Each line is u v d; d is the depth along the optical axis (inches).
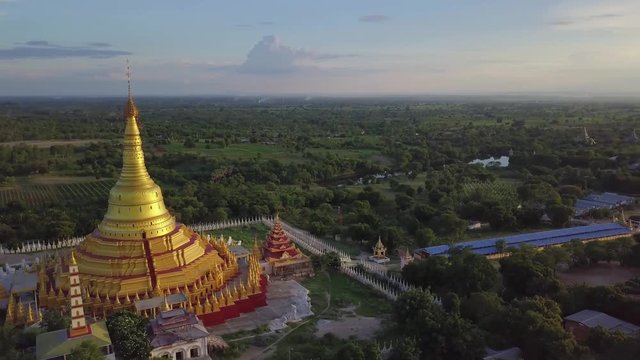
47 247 4722.0
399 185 7421.3
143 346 2493.8
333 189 7012.8
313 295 3651.6
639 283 3196.4
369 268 4188.0
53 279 3383.4
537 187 6378.0
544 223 5516.7
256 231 5359.3
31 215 5334.6
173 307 2965.1
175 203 5767.7
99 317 2947.8
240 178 7731.3
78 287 2444.6
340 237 5128.0
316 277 4057.6
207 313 3070.9
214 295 3174.2
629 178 6692.9
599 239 4576.8
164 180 7829.7
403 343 2613.2
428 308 2923.2
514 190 6934.1
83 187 7603.4
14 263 4288.9
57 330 2524.6
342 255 4416.8
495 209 5428.2
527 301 2834.6
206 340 2679.6
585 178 7170.3
